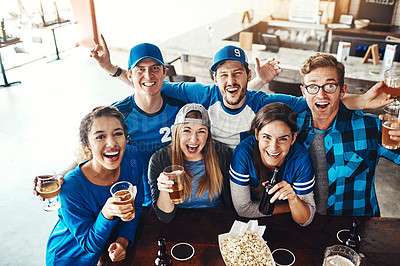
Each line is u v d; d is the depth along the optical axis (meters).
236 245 1.34
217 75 1.70
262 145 1.58
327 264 1.24
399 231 1.48
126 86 2.93
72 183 1.55
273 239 1.46
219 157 1.74
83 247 1.54
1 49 4.29
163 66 1.69
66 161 3.18
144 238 1.48
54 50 3.42
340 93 1.62
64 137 3.42
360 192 1.76
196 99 1.78
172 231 1.51
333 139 1.68
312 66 1.58
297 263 1.34
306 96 1.65
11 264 2.25
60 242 1.61
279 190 1.45
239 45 2.30
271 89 2.37
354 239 1.39
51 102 3.66
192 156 1.72
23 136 3.52
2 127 3.66
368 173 1.74
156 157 1.72
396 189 2.79
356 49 2.87
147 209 1.79
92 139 1.56
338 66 1.56
